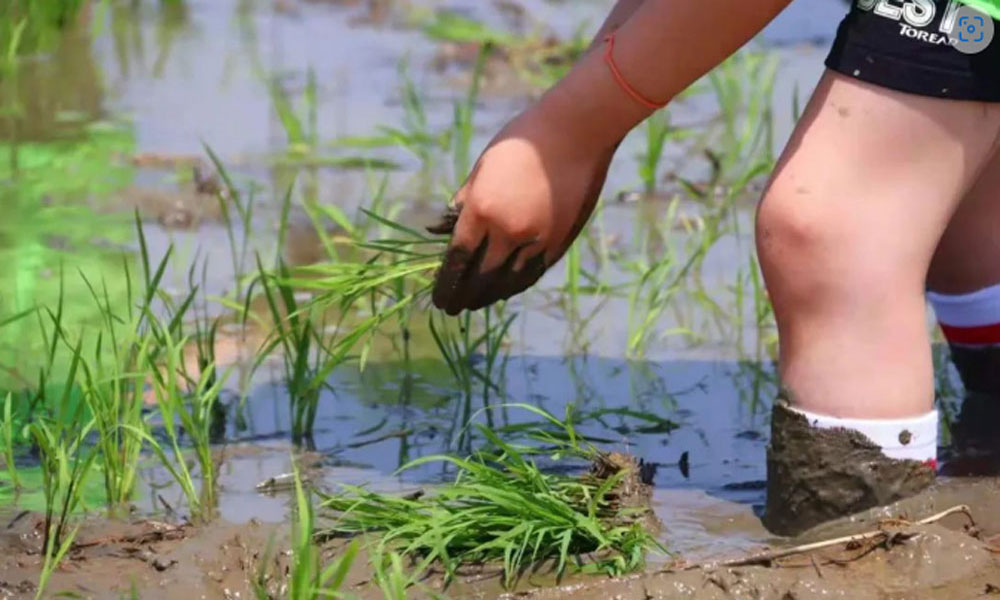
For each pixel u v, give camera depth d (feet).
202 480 12.48
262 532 11.29
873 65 10.98
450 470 12.64
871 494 11.28
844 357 11.18
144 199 19.26
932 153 11.07
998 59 10.95
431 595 10.16
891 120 10.99
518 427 12.62
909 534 10.81
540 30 27.89
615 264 17.74
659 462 12.85
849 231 11.08
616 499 11.44
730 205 18.58
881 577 10.59
